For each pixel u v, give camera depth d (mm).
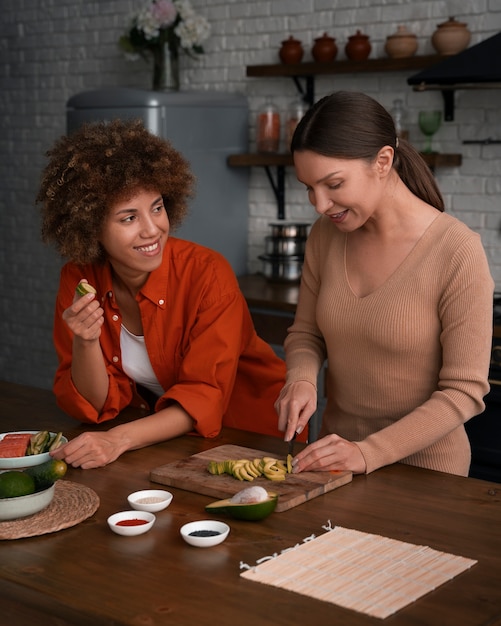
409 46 4078
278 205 4750
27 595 1406
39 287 5875
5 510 1622
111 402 2336
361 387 2141
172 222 2346
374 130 1907
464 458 2172
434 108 4207
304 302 2324
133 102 4312
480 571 1445
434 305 1998
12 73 5801
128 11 5168
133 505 1718
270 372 2527
